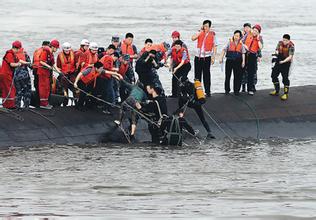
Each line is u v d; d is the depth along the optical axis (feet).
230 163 190.39
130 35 236.02
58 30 617.21
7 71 218.18
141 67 222.28
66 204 135.95
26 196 144.77
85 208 131.85
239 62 250.37
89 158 193.88
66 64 228.22
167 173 174.19
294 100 256.32
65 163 186.50
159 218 123.03
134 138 222.89
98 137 219.82
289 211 127.75
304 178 167.94
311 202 137.28
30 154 197.26
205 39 245.65
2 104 222.28
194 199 141.38
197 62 248.11
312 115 251.39
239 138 234.58
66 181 162.81
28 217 124.06
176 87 242.58
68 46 227.20
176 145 217.36
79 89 222.89
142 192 149.59
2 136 208.74
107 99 225.76
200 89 224.94
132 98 219.41
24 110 221.25
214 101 248.32
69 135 217.15
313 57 481.05
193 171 177.68
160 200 140.36
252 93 255.29
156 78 224.33
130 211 128.98
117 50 231.09
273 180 164.86
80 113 226.58
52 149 205.05
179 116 220.64
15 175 170.19
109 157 195.93
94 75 221.46
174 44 235.40
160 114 219.00
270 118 245.86
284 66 253.24
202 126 235.40
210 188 154.30
